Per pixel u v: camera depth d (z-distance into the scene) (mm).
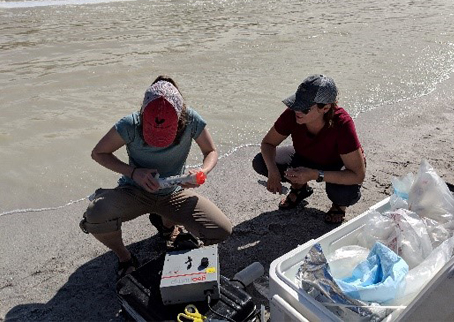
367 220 2738
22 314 2795
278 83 6391
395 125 5176
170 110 2596
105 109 5629
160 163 2938
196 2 12008
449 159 4422
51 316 2781
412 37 8555
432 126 5129
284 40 8453
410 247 2498
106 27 9430
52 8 11336
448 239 2447
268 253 3266
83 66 7043
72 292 2959
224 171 4348
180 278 2389
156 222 3340
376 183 4078
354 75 6680
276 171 3357
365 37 8609
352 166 3156
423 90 6141
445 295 1781
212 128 5141
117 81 6492
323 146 3223
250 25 9602
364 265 2357
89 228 2873
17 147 4781
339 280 2281
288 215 3682
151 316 2391
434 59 7305
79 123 5273
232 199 3910
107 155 2920
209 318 2338
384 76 6633
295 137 3330
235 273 3080
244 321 2381
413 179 2977
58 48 7988
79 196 4012
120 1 12164
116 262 3207
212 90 6172
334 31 9055
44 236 3486
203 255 2557
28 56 7547
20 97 5957
